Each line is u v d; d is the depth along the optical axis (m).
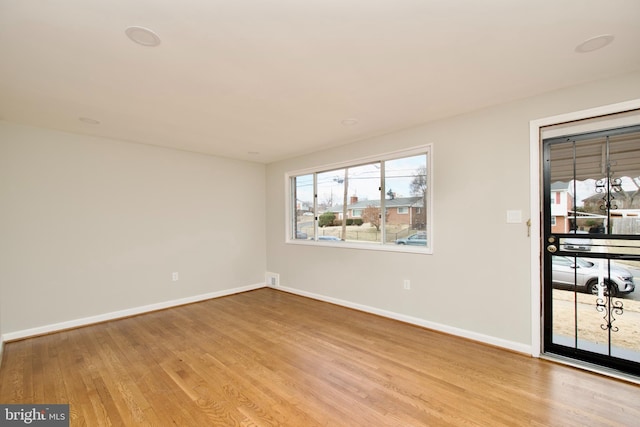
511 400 1.93
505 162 2.66
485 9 1.45
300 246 4.68
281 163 5.04
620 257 2.25
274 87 2.30
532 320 2.52
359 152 3.84
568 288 2.46
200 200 4.46
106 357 2.58
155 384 2.15
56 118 2.90
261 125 3.21
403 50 1.81
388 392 2.03
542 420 1.74
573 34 1.66
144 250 3.88
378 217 3.75
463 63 1.97
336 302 4.14
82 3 1.36
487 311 2.77
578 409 1.83
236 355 2.60
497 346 2.70
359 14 1.48
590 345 2.36
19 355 2.63
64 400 1.97
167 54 1.81
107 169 3.61
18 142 3.05
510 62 1.97
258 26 1.56
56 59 1.85
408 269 3.34
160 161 4.06
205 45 1.73
